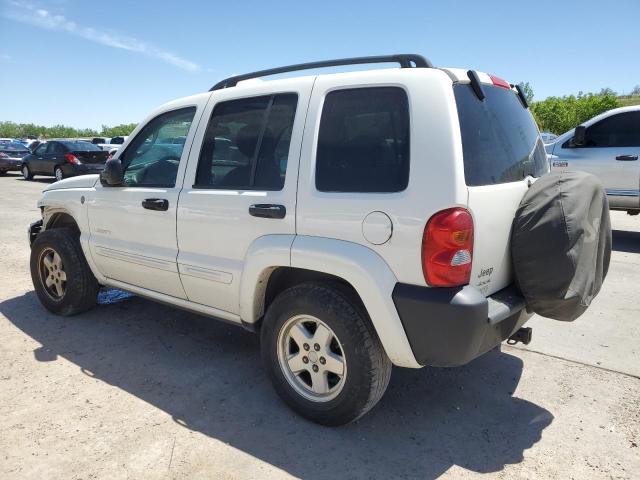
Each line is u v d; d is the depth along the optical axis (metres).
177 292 3.72
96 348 4.02
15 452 2.69
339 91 2.84
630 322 4.55
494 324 2.54
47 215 4.82
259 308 3.21
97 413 3.08
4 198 13.56
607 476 2.53
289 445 2.77
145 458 2.65
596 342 4.14
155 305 5.02
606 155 8.04
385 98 2.67
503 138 2.91
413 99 2.56
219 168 3.35
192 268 3.45
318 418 2.92
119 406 3.16
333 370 2.84
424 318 2.46
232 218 3.16
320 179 2.81
